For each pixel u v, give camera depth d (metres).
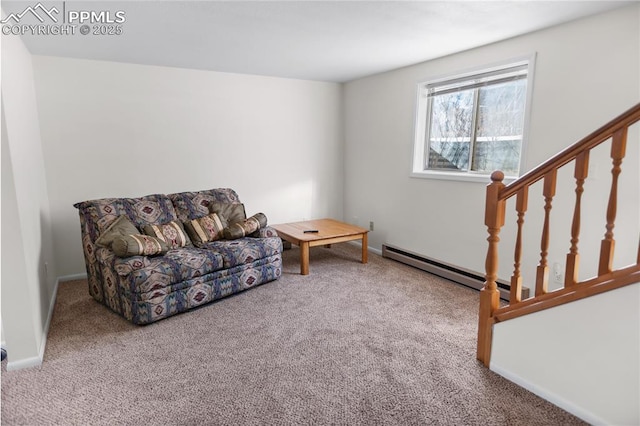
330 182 5.31
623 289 1.59
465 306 3.08
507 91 3.30
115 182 3.88
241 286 3.31
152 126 4.00
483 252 3.48
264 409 1.85
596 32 2.53
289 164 4.94
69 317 2.89
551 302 1.84
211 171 4.41
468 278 3.49
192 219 3.65
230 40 3.04
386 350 2.40
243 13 2.43
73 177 3.67
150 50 3.32
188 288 2.93
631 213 2.45
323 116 5.10
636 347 1.58
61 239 3.68
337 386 2.03
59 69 3.50
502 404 1.88
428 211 4.03
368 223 4.97
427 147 4.18
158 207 3.49
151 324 2.76
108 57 3.55
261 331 2.66
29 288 2.20
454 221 3.74
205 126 4.30
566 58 2.71
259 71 4.32
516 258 2.05
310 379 2.09
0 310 2.13
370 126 4.75
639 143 2.36
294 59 3.73
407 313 2.95
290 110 4.84
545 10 2.43
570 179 2.74
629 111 1.55
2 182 2.09
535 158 2.98
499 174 2.07
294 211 5.08
